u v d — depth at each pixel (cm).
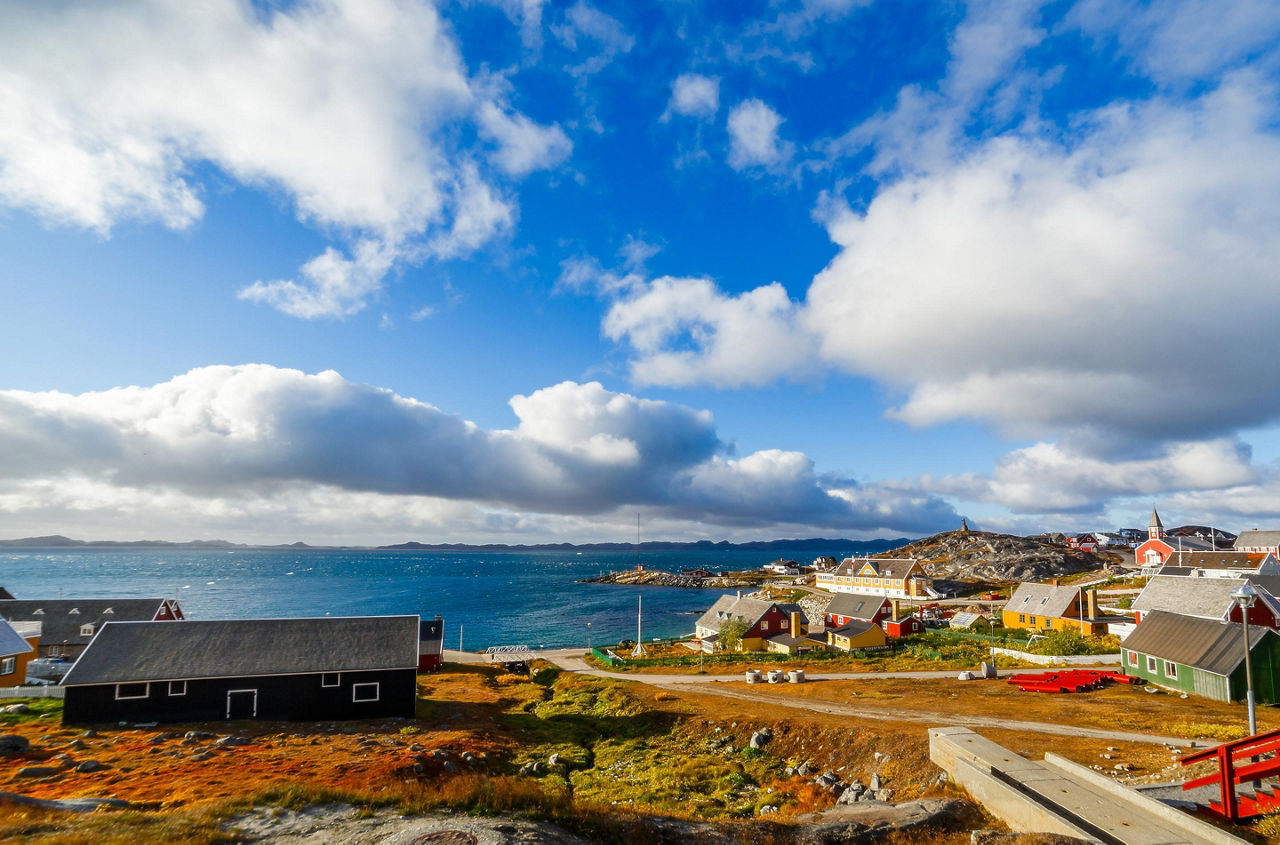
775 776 3641
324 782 2995
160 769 3253
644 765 3891
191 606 18150
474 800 2145
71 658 7312
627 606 18275
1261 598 6059
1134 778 2545
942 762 2644
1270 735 1867
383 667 4959
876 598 9550
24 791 2842
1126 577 13238
